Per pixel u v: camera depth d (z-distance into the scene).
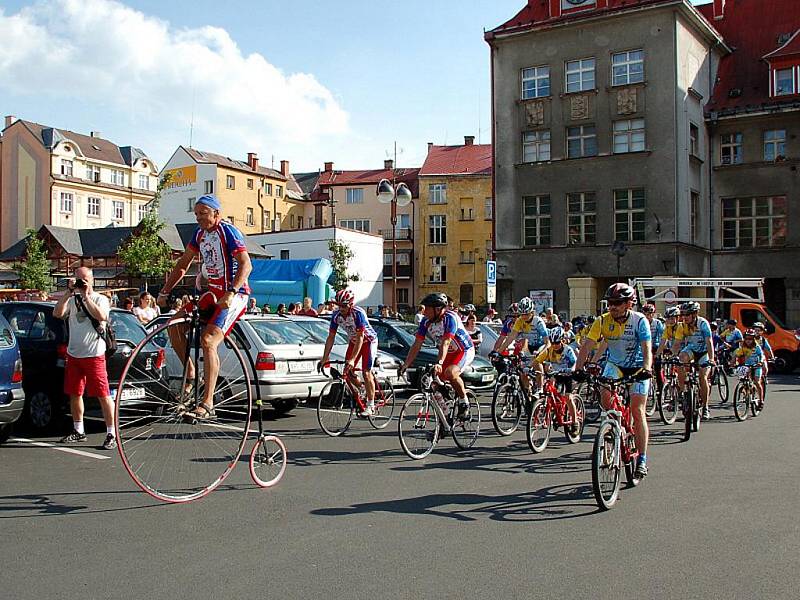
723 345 22.12
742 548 5.68
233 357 11.51
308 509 6.81
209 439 8.62
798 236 31.89
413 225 66.06
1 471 8.34
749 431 12.25
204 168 65.56
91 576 5.00
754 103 32.78
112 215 75.56
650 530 6.16
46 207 69.88
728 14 37.59
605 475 6.90
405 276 65.25
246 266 6.73
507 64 33.47
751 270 32.66
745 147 33.06
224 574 5.05
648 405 14.16
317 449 10.05
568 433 10.85
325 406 11.35
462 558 5.41
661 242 30.22
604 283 32.50
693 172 31.88
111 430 9.59
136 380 7.70
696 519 6.52
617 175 31.11
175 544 5.71
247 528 6.17
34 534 5.97
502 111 33.56
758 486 7.89
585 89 31.95
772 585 4.88
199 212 6.68
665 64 30.39
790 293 31.98
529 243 33.00
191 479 7.92
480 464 9.14
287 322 12.98
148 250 37.19
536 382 11.38
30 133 70.94
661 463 9.27
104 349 9.61
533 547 5.68
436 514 6.66
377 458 9.45
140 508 6.79
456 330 10.11
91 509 6.74
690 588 4.82
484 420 12.63
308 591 4.74
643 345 7.54
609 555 5.50
